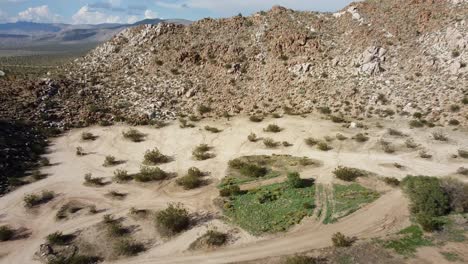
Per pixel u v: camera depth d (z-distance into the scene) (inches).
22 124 1787.6
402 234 983.6
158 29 2800.2
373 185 1278.3
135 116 2047.2
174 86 2327.8
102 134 1855.3
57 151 1658.5
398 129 1723.7
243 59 2463.1
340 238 955.3
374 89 2028.8
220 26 2805.1
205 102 2182.6
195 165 1520.7
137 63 2573.8
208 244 987.9
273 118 1959.9
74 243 1011.3
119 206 1203.2
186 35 2748.5
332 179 1337.4
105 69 2546.8
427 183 1145.4
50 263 916.6
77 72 2501.2
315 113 1959.9
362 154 1533.0
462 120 1690.5
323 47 2416.3
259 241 994.7
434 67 2047.2
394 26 2431.1
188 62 2500.0
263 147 1665.8
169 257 947.3
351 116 1891.0
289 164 1473.9
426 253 894.4
